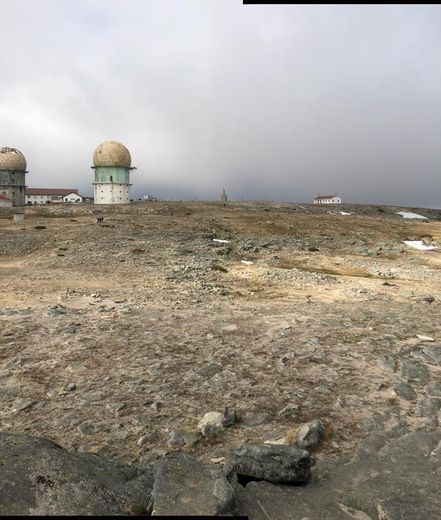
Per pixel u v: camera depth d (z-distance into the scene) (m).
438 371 7.79
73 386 6.83
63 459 4.02
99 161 80.75
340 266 26.80
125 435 5.49
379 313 12.54
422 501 4.08
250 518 3.75
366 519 3.86
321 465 4.75
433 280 22.48
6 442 4.17
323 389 6.85
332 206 81.06
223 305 13.45
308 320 11.22
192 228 40.44
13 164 84.06
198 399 6.49
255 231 41.94
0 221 43.91
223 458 4.95
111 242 30.89
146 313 11.81
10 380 7.15
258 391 6.76
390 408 6.27
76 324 10.42
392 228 48.41
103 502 3.59
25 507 3.44
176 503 3.54
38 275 19.94
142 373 7.45
